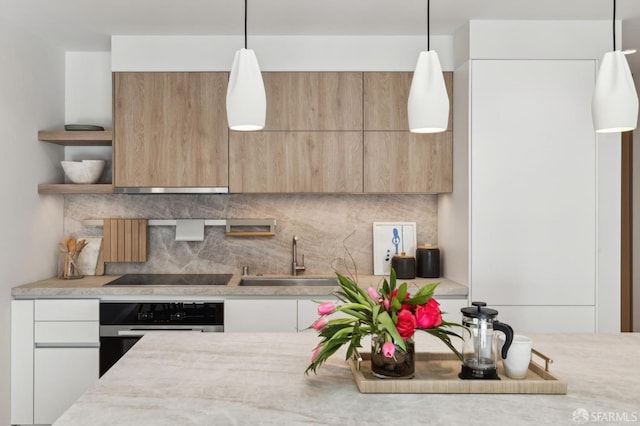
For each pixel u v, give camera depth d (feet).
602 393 5.54
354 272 13.57
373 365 5.88
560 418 4.91
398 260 12.55
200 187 12.12
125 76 12.07
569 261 11.37
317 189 12.19
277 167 12.17
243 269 13.29
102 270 13.12
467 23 11.35
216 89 12.14
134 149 12.09
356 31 11.94
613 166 11.56
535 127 11.31
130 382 5.79
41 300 11.27
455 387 5.55
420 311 5.69
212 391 5.54
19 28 11.25
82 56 13.35
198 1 10.16
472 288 11.34
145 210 13.46
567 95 11.32
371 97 12.21
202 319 11.39
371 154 12.19
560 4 10.39
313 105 12.19
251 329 11.37
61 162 12.39
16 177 11.20
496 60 11.28
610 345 7.30
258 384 5.77
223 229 13.52
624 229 16.33
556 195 11.35
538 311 11.35
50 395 11.31
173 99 12.10
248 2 10.21
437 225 13.62
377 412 5.04
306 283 13.01
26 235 11.64
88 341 11.32
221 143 12.13
